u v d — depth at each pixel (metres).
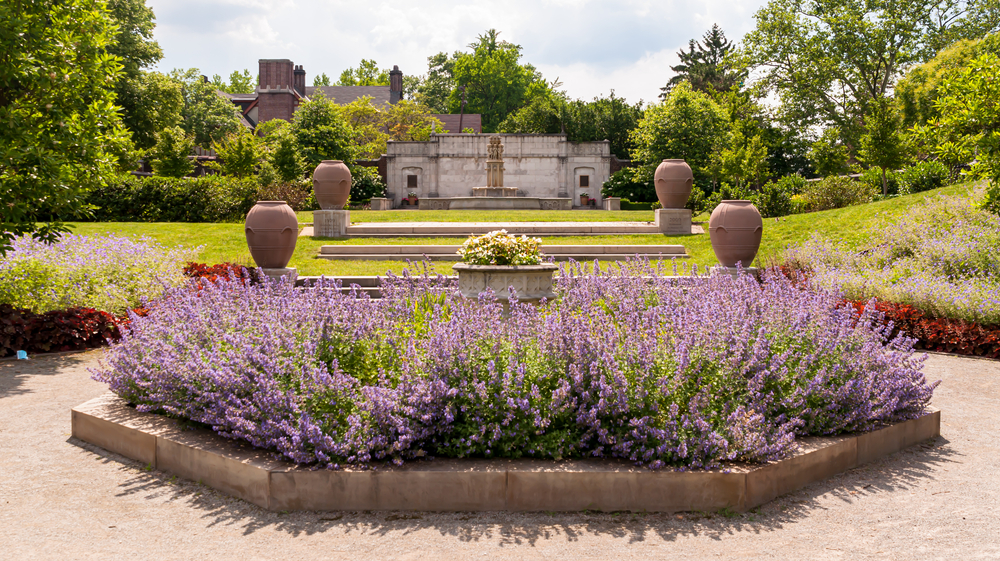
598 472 3.95
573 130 50.69
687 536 3.63
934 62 34.84
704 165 38.56
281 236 11.42
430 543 3.53
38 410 6.10
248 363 4.61
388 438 4.16
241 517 3.86
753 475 4.02
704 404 4.26
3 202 8.19
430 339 4.68
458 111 81.62
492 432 4.20
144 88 35.84
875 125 24.14
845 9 39.00
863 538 3.61
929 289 9.82
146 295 10.21
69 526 3.73
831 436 4.80
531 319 4.95
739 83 40.56
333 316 4.92
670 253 15.32
